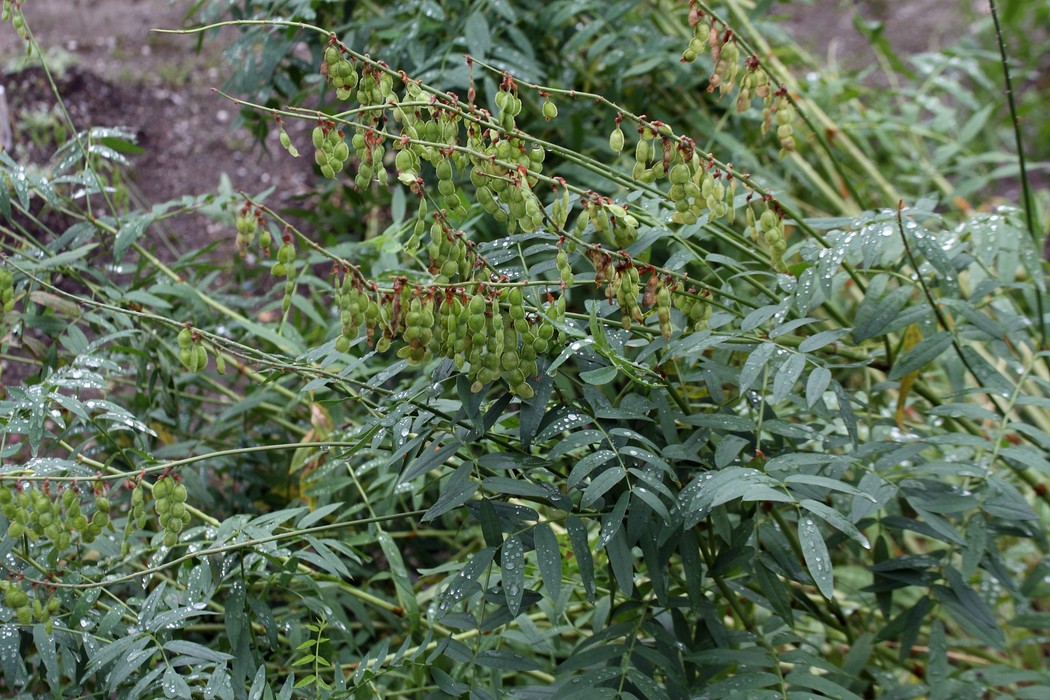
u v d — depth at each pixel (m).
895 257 2.11
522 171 1.59
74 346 2.18
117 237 2.48
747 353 2.26
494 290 1.58
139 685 1.75
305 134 4.25
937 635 1.96
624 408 1.82
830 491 2.02
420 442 1.80
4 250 2.59
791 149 1.89
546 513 2.48
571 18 3.26
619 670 1.76
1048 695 1.88
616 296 1.66
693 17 1.79
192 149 4.25
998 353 2.00
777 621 2.13
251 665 1.90
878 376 3.04
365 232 3.51
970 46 4.91
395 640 2.58
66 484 1.88
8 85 4.18
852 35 6.00
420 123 1.66
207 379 2.84
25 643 2.06
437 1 3.00
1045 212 4.65
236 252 3.45
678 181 1.70
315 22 3.28
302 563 2.57
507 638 2.17
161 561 2.12
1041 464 1.80
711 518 1.86
